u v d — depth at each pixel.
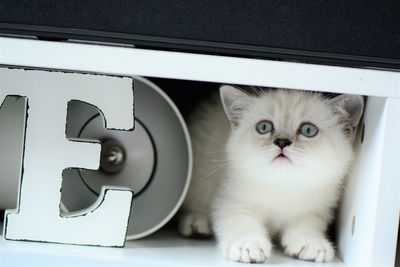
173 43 0.52
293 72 0.52
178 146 0.59
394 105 0.53
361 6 0.52
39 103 0.55
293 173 0.58
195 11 0.52
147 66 0.52
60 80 0.55
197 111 0.66
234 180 0.61
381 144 0.53
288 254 0.58
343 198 0.60
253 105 0.61
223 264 0.54
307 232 0.59
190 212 0.64
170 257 0.55
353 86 0.52
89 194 0.59
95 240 0.56
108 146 0.58
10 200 0.59
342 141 0.59
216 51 0.52
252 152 0.59
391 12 0.52
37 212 0.55
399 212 0.53
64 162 0.55
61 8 0.52
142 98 0.58
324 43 0.52
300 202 0.60
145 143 0.59
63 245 0.55
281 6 0.52
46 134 0.55
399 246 0.56
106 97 0.55
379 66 0.52
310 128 0.59
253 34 0.52
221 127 0.65
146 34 0.52
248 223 0.59
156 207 0.59
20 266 0.53
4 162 0.58
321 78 0.52
